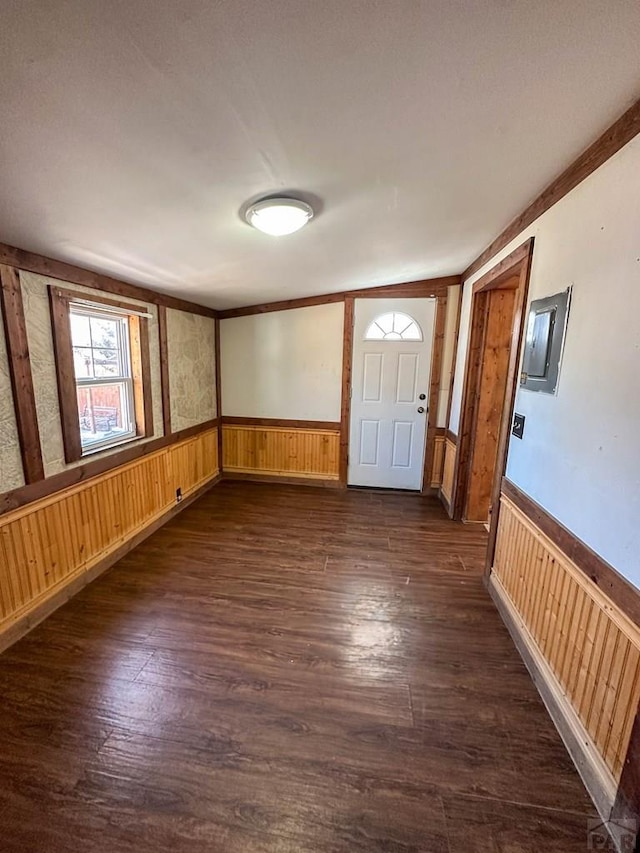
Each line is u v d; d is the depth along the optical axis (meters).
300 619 2.18
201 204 1.63
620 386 1.30
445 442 4.07
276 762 1.42
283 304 4.24
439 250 2.83
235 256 2.43
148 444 3.14
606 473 1.36
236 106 1.06
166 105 1.03
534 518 1.91
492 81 1.04
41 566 2.15
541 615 1.81
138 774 1.37
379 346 4.12
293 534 3.22
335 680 1.78
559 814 1.28
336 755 1.45
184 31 0.83
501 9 0.82
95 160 1.25
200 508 3.76
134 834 1.21
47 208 1.53
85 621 2.14
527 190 1.86
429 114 1.17
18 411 1.97
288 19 0.82
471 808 1.29
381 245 2.51
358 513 3.68
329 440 4.40
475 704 1.68
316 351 4.27
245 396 4.52
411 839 1.21
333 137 1.25
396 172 1.53
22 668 1.82
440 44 0.91
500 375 3.27
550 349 1.78
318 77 0.98
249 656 1.91
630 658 1.22
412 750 1.47
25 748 1.46
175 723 1.56
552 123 1.29
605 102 1.18
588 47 0.93
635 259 1.24
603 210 1.40
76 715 1.59
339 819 1.25
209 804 1.29
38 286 2.07
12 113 0.99
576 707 1.49
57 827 1.22
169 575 2.60
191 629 2.09
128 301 2.84
